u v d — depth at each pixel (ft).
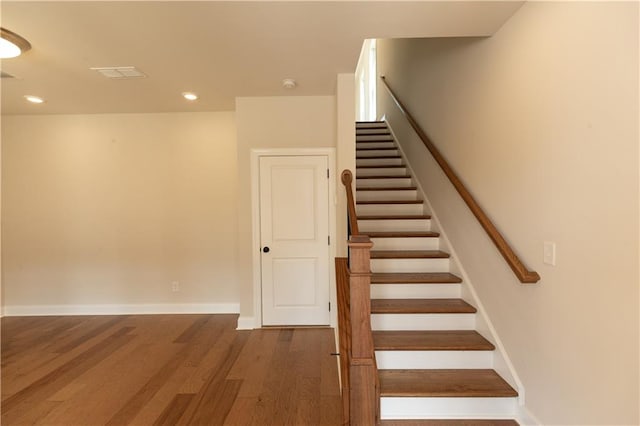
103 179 13.44
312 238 11.80
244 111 11.59
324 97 11.51
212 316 13.20
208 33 7.00
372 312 7.87
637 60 3.85
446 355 7.23
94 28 6.75
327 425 6.59
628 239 4.03
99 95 11.14
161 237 13.50
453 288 8.80
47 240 13.61
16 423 6.72
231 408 7.14
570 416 5.04
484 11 6.20
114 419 6.82
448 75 9.78
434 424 6.27
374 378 6.28
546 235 5.49
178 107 12.61
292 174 11.69
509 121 6.53
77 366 9.09
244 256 11.76
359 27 6.77
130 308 13.58
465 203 8.55
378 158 14.96
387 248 10.39
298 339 10.82
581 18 4.66
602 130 4.34
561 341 5.20
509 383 6.60
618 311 4.19
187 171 13.37
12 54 7.38
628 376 4.09
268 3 5.88
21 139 13.43
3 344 10.62
